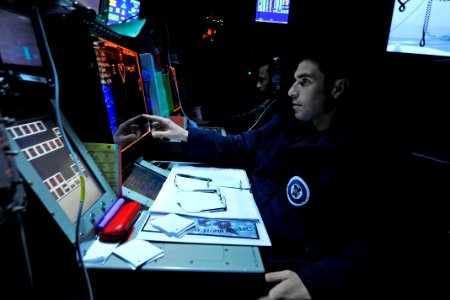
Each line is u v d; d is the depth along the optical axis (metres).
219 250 0.64
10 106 0.61
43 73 0.72
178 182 1.06
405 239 1.50
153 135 1.30
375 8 1.66
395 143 1.70
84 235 0.62
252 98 3.94
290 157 1.11
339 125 1.01
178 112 2.66
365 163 0.92
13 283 0.50
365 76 1.06
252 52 3.81
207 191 0.98
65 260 0.56
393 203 0.88
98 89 0.81
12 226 0.48
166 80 2.27
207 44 3.83
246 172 1.40
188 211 0.80
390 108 1.79
